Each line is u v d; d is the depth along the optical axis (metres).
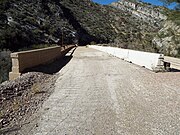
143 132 4.80
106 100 7.21
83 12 102.62
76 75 12.09
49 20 63.75
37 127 5.15
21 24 44.09
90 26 93.62
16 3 52.41
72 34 73.69
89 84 9.70
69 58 23.53
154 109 6.24
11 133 4.83
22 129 5.04
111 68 14.87
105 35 94.88
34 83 9.69
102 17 115.06
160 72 13.12
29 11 55.75
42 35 48.88
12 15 45.03
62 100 7.26
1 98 7.02
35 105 6.74
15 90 8.09
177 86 9.02
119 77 11.34
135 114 5.89
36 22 52.91
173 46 41.91
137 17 152.75
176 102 6.84
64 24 72.94
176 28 45.69
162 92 8.10
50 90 8.64
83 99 7.36
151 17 162.00
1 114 5.84
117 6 180.00
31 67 12.74
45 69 13.55
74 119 5.61
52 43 50.84
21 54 11.17
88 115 5.88
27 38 41.22
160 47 46.56
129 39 95.19
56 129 5.02
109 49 32.16
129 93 8.05
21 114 5.98
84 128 5.06
